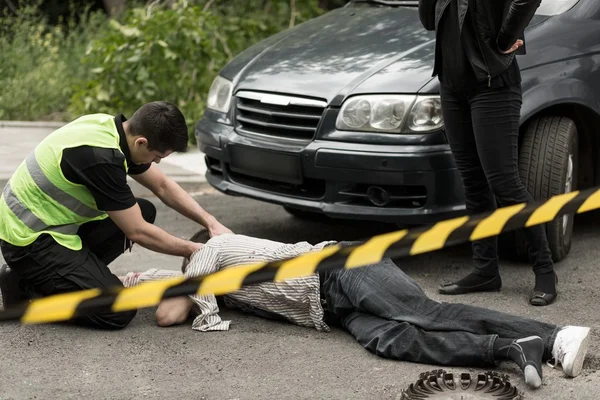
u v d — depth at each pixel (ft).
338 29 24.97
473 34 18.43
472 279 20.68
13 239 18.13
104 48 38.63
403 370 16.52
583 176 24.70
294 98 22.52
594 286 21.07
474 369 16.48
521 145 22.31
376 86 21.45
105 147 17.74
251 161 23.26
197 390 15.76
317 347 17.63
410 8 25.49
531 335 16.42
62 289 18.19
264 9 44.57
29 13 51.67
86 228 19.02
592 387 15.76
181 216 28.04
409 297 17.26
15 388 15.81
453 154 19.92
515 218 11.59
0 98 40.75
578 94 22.50
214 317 18.51
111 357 17.13
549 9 23.32
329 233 26.13
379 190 21.49
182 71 38.45
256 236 25.90
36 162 18.07
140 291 10.11
